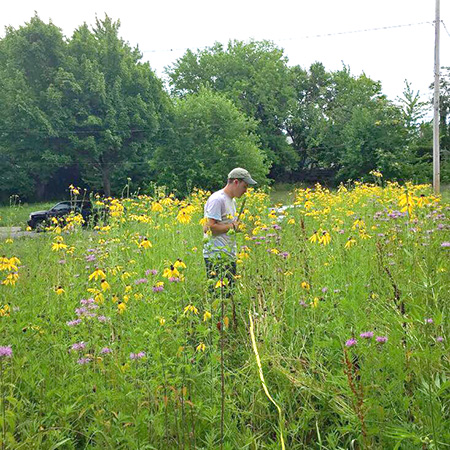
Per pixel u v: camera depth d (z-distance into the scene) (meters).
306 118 55.28
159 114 36.50
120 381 3.04
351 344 2.91
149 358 3.20
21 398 3.14
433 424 2.50
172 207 10.42
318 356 3.68
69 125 34.06
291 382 3.27
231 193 5.56
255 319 4.10
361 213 8.55
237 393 3.35
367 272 4.59
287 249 6.00
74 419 3.14
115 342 3.48
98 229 9.34
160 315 3.51
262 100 52.38
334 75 58.44
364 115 38.72
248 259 5.32
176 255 6.48
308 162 56.31
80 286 5.35
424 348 3.04
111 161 36.41
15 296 4.88
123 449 2.81
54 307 4.48
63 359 3.40
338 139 49.44
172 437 2.85
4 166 38.41
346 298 3.88
